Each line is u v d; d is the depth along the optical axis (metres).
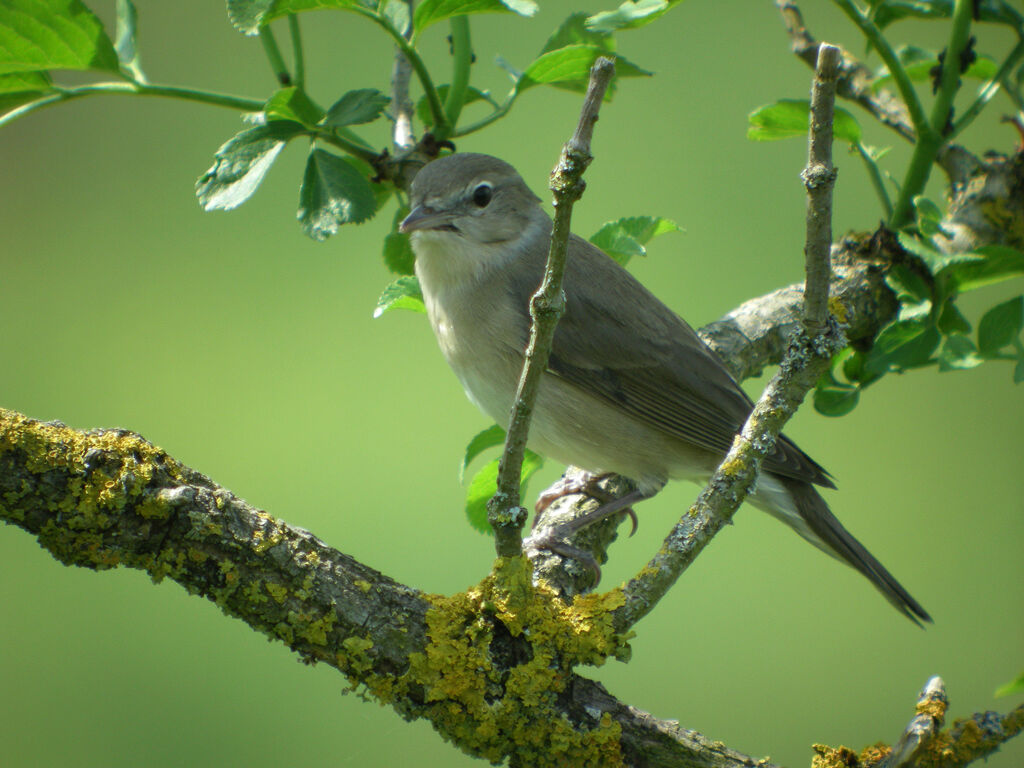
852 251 9.13
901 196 8.91
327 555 5.76
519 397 5.03
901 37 17.23
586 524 7.98
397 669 5.65
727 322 9.44
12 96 7.31
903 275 8.41
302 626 5.62
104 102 18.66
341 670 5.72
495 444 8.64
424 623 5.71
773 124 8.66
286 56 18.25
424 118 8.69
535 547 7.52
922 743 5.25
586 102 4.28
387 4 7.94
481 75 17.58
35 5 6.90
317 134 7.27
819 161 4.96
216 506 5.60
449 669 5.62
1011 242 8.87
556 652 5.73
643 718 5.75
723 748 5.74
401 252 8.84
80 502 5.42
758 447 5.79
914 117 8.65
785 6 10.13
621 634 5.77
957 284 8.09
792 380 5.69
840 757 5.66
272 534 5.67
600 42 7.97
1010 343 7.64
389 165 8.46
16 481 5.36
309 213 6.95
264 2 6.74
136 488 5.45
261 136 7.00
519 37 17.73
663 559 5.86
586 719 5.68
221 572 5.59
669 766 5.66
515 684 5.64
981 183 9.15
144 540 5.52
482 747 5.67
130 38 7.73
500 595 5.72
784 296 9.69
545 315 4.70
